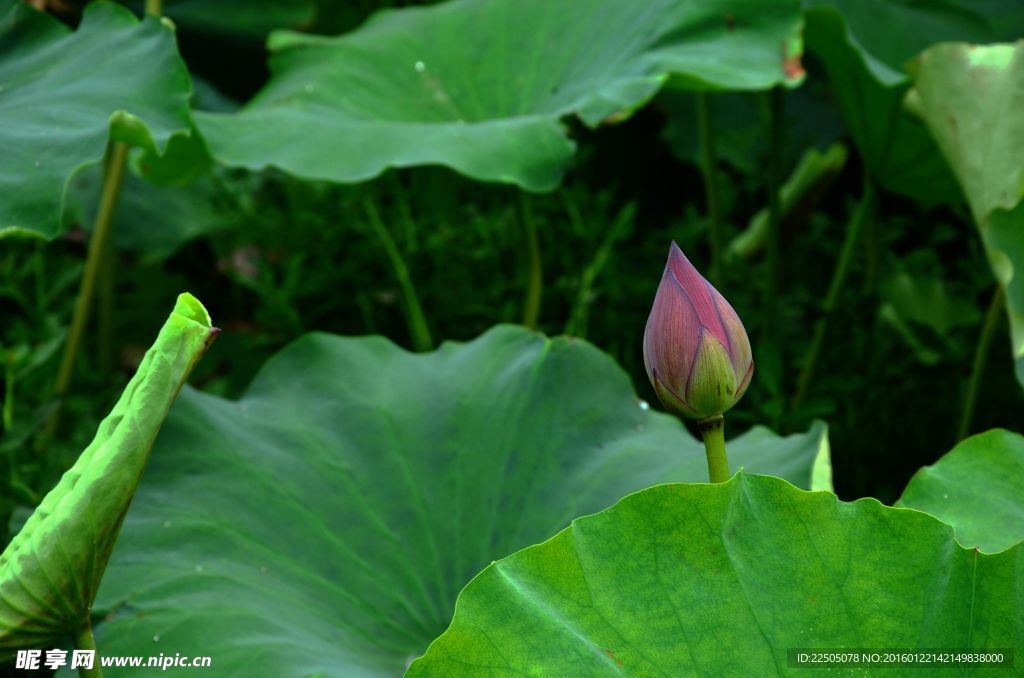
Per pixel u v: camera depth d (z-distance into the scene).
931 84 2.81
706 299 2.35
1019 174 2.70
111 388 3.14
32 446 2.84
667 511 2.32
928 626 2.29
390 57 3.36
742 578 2.30
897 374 3.26
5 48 2.71
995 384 3.30
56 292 3.19
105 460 2.26
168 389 2.27
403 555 2.57
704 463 2.60
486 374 2.69
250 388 2.70
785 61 2.88
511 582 2.30
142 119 2.58
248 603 2.47
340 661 2.45
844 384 3.20
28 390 3.05
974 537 2.42
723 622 2.29
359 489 2.60
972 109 2.77
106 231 3.29
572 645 2.28
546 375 2.67
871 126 3.34
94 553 2.26
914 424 3.21
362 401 2.67
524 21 3.37
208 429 2.61
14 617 2.25
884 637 2.29
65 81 2.63
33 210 2.49
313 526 2.57
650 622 2.29
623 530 2.31
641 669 2.28
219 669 2.41
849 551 2.31
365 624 2.52
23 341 2.96
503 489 2.61
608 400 2.67
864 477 3.13
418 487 2.61
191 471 2.57
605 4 3.25
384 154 2.81
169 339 2.27
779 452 2.60
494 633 2.29
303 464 2.61
